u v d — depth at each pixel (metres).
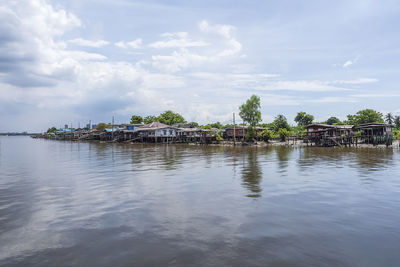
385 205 11.80
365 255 7.12
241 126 80.00
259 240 8.14
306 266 6.55
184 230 9.05
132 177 19.58
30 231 9.20
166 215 10.68
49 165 28.20
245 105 71.62
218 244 7.90
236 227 9.26
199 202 12.52
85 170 23.83
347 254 7.18
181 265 6.72
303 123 108.56
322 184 16.41
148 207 11.82
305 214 10.60
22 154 44.47
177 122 115.06
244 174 20.38
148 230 9.12
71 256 7.33
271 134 69.94
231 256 7.13
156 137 84.62
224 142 73.31
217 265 6.67
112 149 55.28
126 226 9.54
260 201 12.56
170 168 24.12
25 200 13.33
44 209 11.74
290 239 8.19
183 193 14.34
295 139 71.19
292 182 17.09
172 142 84.94
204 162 28.73
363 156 33.84
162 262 6.89
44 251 7.66
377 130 56.31
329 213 10.72
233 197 13.36
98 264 6.87
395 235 8.45
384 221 9.74
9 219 10.46
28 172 23.09
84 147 65.88
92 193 14.67
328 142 55.62
